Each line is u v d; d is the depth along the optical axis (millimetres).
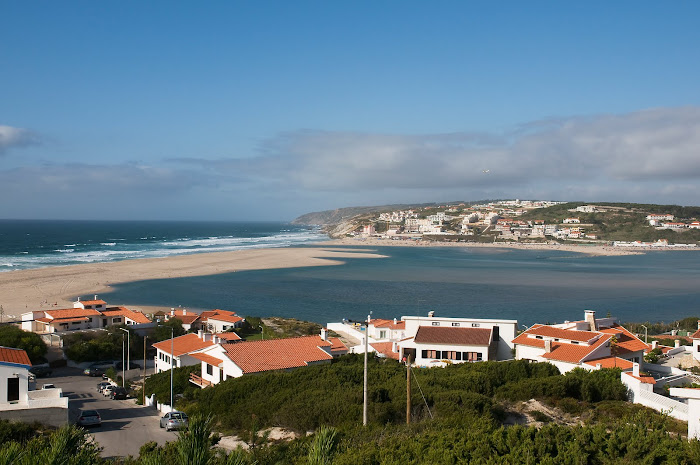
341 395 34688
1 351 37312
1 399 35188
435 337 55500
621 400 36031
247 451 22438
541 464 18172
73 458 14898
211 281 151500
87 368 65625
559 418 32625
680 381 43906
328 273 179875
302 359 50344
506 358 56500
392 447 20078
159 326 78500
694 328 90125
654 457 18500
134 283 141125
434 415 30750
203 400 41656
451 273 187750
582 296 135875
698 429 26141
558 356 47531
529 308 117188
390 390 35500
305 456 19344
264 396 38625
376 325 75438
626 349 51062
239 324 84562
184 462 13164
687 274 194500
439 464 18500
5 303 106812
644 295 139500
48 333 73562
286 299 125812
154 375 57156
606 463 18484
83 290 126188
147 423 39000
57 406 35375
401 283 157375
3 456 14844
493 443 19984
